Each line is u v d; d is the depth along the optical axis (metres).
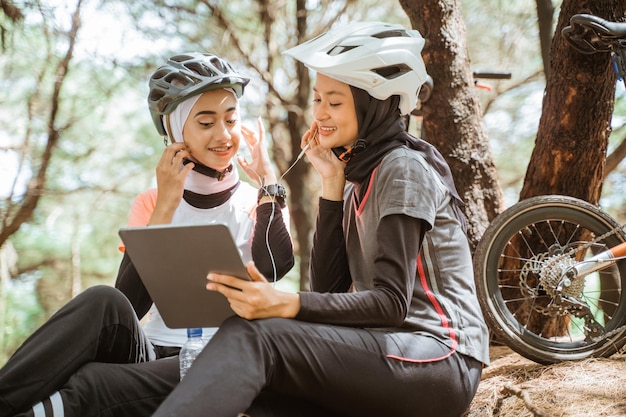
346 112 2.70
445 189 2.68
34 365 2.41
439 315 2.54
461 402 2.51
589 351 3.29
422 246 2.60
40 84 8.13
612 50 3.35
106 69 8.72
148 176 10.86
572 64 3.60
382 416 2.42
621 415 2.61
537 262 3.46
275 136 8.42
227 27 8.13
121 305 2.59
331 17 8.28
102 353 2.60
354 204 2.71
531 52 8.62
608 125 3.68
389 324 2.42
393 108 2.72
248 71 8.23
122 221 11.16
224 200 3.06
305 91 8.33
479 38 8.65
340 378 2.33
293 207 8.16
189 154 3.00
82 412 2.46
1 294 10.17
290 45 8.41
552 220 3.40
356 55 2.65
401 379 2.38
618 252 3.31
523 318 3.83
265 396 2.45
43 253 11.34
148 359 2.73
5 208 7.91
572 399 2.79
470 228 4.05
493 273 3.36
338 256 2.85
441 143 4.12
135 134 10.71
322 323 2.38
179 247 2.28
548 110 3.72
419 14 4.16
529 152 9.38
